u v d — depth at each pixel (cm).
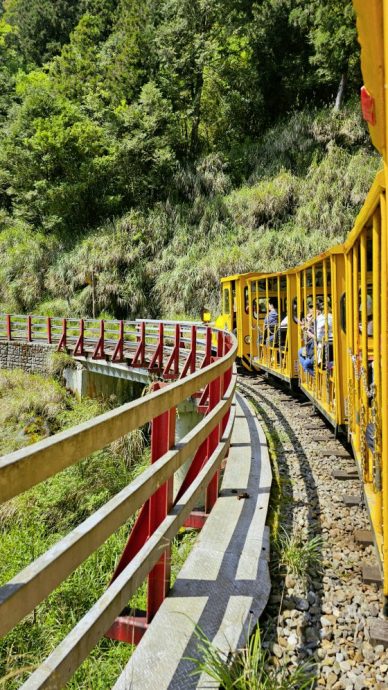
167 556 309
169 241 3048
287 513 468
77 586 537
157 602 308
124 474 1055
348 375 578
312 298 866
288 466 610
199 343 1556
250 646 266
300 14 3141
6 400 1819
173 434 329
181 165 3478
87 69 4022
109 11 4553
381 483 335
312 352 898
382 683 258
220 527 406
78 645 189
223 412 473
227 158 3281
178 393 330
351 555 393
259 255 2594
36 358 2245
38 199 3528
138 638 308
